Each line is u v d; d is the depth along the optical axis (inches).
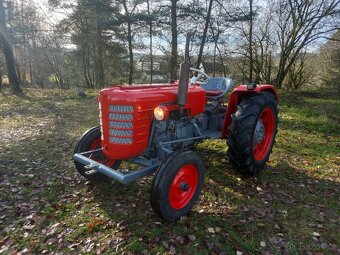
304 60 502.6
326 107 315.0
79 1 713.0
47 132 233.0
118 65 839.1
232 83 163.9
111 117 105.7
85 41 811.4
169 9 576.1
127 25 670.5
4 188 135.6
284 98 397.4
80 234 102.2
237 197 126.9
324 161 169.5
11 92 501.4
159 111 101.9
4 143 203.2
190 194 112.3
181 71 108.5
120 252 93.0
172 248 94.6
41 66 1017.5
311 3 445.1
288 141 205.9
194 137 136.8
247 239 99.6
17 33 733.9
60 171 154.6
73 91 529.7
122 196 127.6
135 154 108.7
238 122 131.6
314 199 127.1
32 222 109.6
